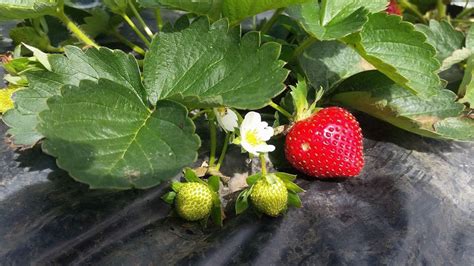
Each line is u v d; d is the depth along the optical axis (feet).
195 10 0.71
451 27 0.91
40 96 0.64
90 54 0.65
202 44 0.66
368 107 0.75
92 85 0.60
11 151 0.66
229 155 0.71
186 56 0.66
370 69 0.78
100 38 0.93
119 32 0.97
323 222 0.63
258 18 1.08
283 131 0.70
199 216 0.60
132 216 0.61
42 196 0.61
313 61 0.79
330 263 0.59
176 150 0.56
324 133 0.66
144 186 0.53
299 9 0.73
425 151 0.76
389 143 0.77
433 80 0.69
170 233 0.61
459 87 0.84
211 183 0.60
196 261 0.58
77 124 0.57
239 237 0.61
